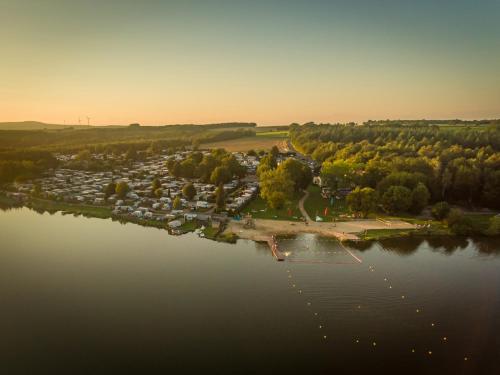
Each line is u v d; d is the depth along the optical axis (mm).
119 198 199875
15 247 132375
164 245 134875
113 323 84875
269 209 181250
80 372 69500
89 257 123062
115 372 69625
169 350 75875
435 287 104125
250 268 114500
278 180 181625
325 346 77625
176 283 104062
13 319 86250
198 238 142500
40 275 108875
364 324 85875
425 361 73938
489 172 194625
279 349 76562
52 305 92312
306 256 124438
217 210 174000
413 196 174375
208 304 93125
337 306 93188
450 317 89375
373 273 112312
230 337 80188
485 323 86875
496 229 149375
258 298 96312
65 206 192750
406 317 88938
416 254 128875
